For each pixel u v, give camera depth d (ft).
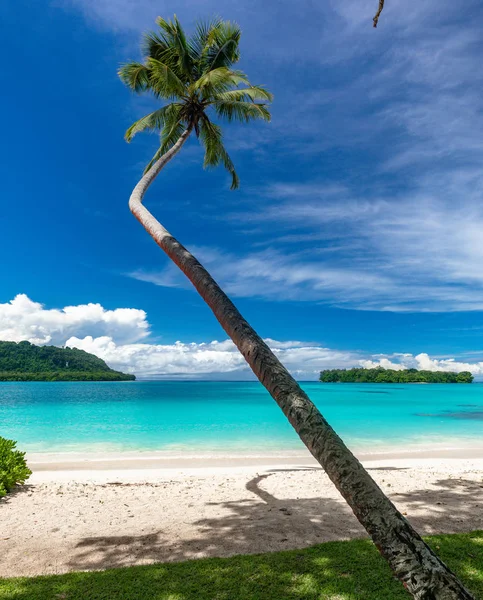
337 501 27.25
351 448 57.11
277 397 9.69
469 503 26.11
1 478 30.04
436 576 7.18
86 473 38.50
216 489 30.99
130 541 19.86
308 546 18.89
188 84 42.57
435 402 171.53
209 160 46.06
